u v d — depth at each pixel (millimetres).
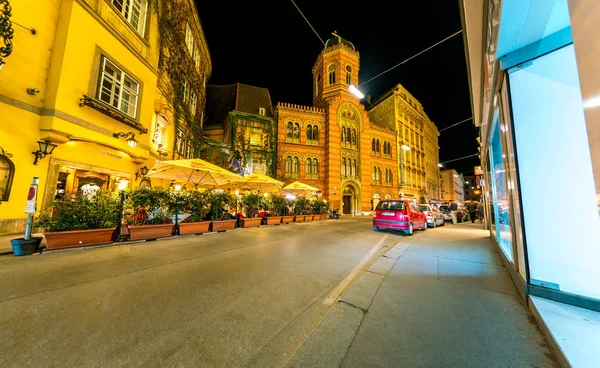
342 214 24344
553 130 2697
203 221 8766
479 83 4770
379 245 7480
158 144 11656
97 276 3875
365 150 26859
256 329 2453
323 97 27219
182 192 8500
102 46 8094
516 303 2975
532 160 2850
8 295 3047
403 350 2057
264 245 6984
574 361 1603
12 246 4887
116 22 8695
